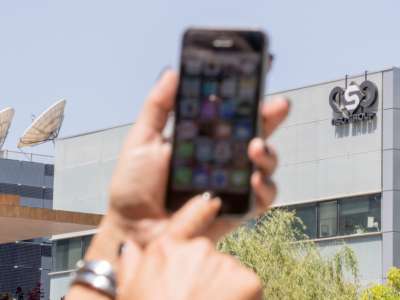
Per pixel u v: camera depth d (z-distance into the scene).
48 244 87.62
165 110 2.19
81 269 2.26
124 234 2.16
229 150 2.15
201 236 2.05
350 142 49.19
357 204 48.84
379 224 48.12
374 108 48.59
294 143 50.81
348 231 48.94
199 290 1.92
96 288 2.24
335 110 49.53
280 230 35.00
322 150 49.94
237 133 2.16
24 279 86.69
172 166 2.14
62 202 56.56
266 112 2.18
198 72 2.21
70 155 56.62
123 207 2.14
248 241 34.62
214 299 1.92
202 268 1.94
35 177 89.75
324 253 49.38
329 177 49.66
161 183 2.14
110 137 54.97
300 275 34.25
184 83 2.20
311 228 50.00
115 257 2.22
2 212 24.78
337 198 49.41
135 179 2.14
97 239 2.21
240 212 2.12
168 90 2.19
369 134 48.66
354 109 48.97
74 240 54.78
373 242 48.22
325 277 34.72
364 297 38.19
